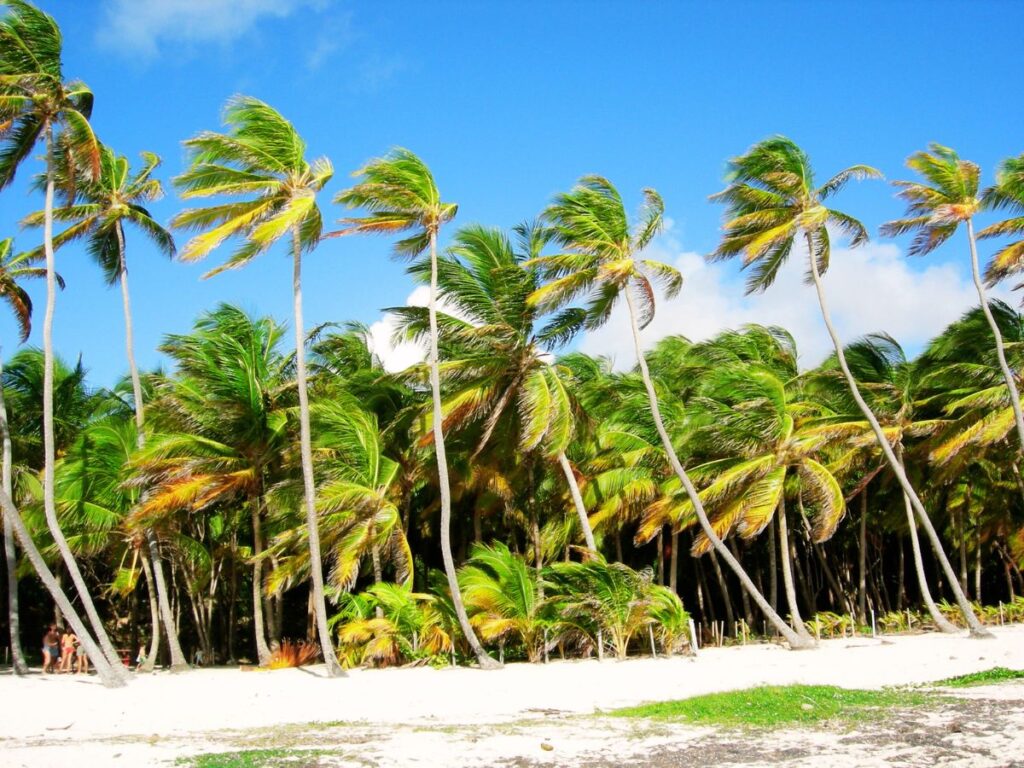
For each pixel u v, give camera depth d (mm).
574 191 24250
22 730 14461
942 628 26531
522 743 11703
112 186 26094
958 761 9812
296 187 22953
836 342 25406
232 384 24922
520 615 23234
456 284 24062
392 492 28312
